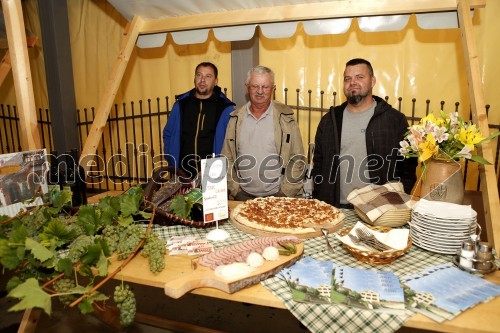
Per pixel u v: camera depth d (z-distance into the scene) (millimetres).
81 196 2008
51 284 1365
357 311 1090
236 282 1188
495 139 3146
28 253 1343
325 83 3547
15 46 2178
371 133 2467
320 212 1903
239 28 2857
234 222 1819
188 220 1750
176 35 3078
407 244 1438
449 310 1074
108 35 4230
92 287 1318
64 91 3719
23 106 2227
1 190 1712
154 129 4316
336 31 2643
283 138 2699
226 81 3879
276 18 2695
